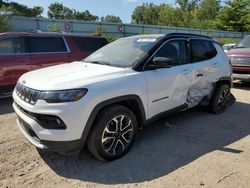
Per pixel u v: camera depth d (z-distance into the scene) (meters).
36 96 3.26
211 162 3.66
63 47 7.88
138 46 4.38
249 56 8.32
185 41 4.88
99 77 3.54
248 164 3.61
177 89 4.51
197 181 3.22
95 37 8.73
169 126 4.99
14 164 3.57
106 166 3.55
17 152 3.89
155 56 4.20
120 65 4.06
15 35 7.02
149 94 3.99
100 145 3.46
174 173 3.39
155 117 4.21
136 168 3.50
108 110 3.49
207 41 5.50
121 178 3.28
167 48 4.45
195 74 4.89
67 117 3.16
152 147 4.11
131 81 3.74
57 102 3.15
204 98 5.38
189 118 5.47
